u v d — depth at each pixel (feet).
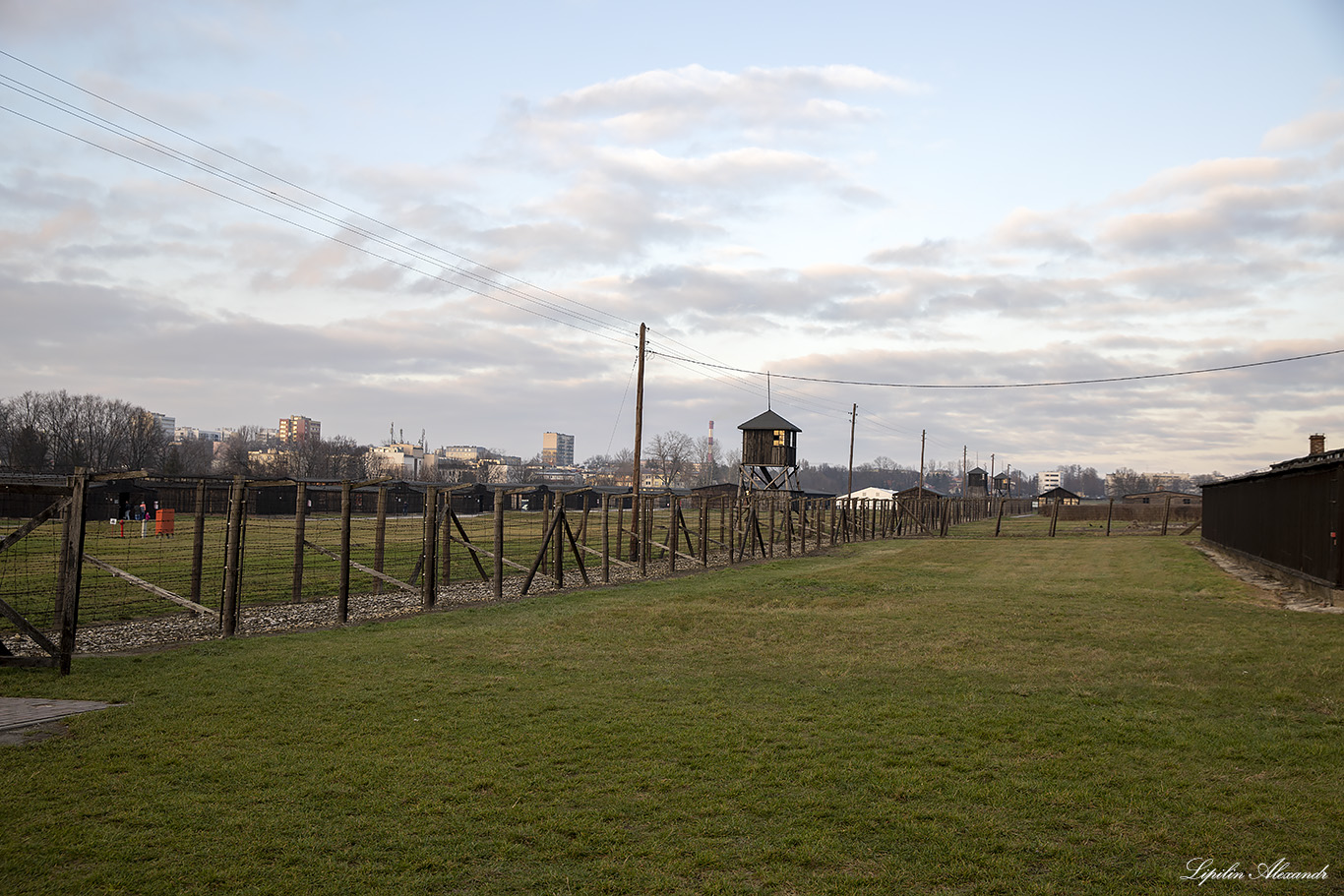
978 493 452.35
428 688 36.96
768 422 198.49
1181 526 209.36
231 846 20.20
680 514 111.75
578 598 69.87
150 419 342.23
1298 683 36.94
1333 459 61.82
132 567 89.10
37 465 258.16
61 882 18.15
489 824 21.65
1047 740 28.78
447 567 76.48
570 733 29.94
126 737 28.81
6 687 36.37
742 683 38.58
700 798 23.54
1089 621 55.57
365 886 18.24
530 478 522.88
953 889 18.04
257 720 31.24
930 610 61.16
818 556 120.37
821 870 19.02
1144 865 18.98
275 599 70.69
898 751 27.61
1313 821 21.18
